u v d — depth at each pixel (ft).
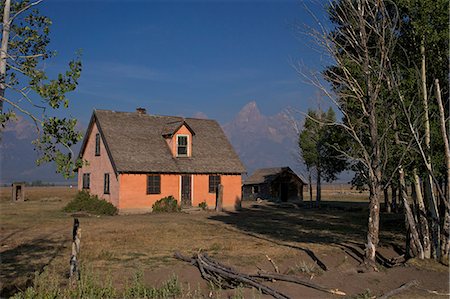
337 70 47.75
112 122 120.98
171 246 56.13
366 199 204.23
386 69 45.85
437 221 47.85
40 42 27.20
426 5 44.34
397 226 81.20
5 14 25.71
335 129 51.06
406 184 51.37
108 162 113.60
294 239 65.10
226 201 125.18
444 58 47.01
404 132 47.52
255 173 201.67
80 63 23.26
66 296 28.35
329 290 34.17
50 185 564.71
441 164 46.75
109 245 55.93
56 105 22.66
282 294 32.37
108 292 30.35
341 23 47.88
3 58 25.07
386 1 47.60
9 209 121.19
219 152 130.11
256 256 49.52
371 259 44.37
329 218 102.47
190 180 120.26
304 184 189.57
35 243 58.39
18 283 34.83
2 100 23.43
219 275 38.11
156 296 30.63
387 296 33.76
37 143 22.52
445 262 45.24
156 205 112.06
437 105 48.01
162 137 124.36
